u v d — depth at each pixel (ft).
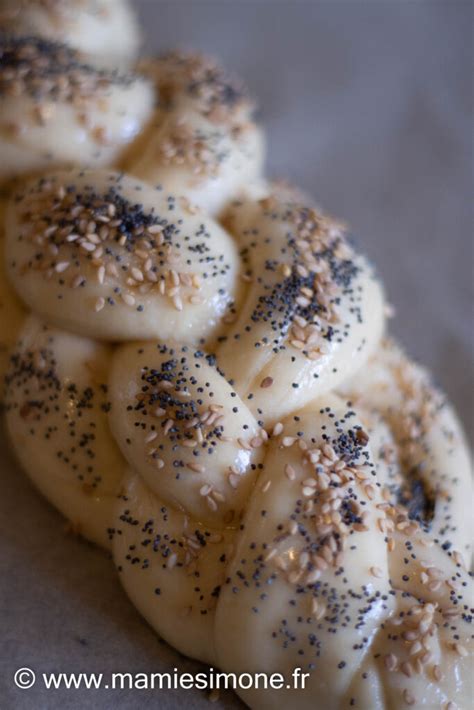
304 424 0.79
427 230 1.21
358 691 0.72
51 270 0.82
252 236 0.86
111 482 0.82
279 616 0.73
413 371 0.93
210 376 0.78
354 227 1.20
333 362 0.81
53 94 0.90
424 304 1.13
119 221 0.82
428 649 0.73
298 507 0.75
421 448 0.87
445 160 1.29
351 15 1.49
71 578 0.83
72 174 0.87
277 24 1.46
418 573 0.76
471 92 1.39
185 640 0.77
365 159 1.28
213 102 0.95
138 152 0.92
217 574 0.76
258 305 0.81
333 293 0.83
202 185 0.88
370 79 1.39
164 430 0.76
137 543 0.78
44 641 0.79
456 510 0.84
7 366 0.90
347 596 0.73
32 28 1.00
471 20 1.51
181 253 0.82
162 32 1.42
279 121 1.30
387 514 0.78
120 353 0.82
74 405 0.82
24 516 0.87
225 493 0.76
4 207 0.92
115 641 0.80
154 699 0.77
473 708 0.72
